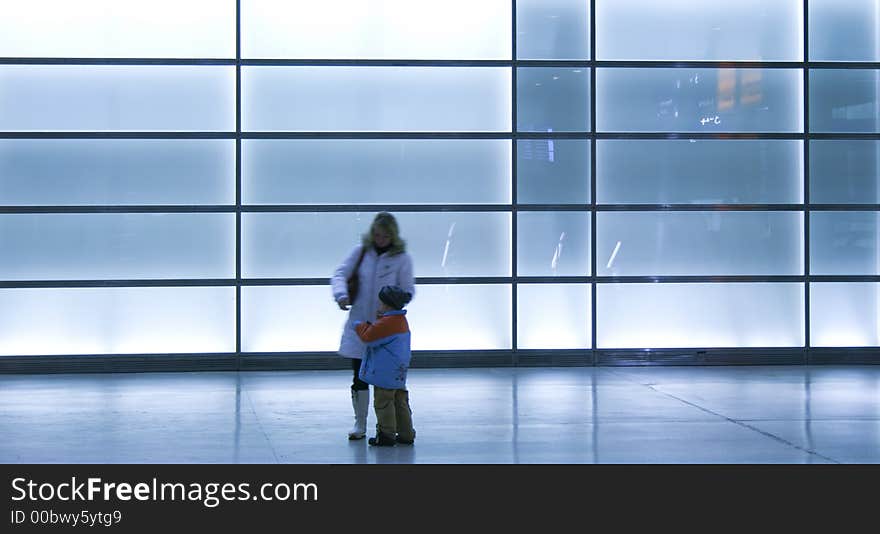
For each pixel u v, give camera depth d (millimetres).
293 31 15336
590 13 15648
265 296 15305
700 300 15828
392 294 9852
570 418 11539
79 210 15078
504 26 15586
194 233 15234
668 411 11953
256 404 12477
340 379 14484
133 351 15156
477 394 13188
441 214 15516
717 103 15836
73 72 15078
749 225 15859
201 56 15227
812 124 15883
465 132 15523
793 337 15914
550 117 15625
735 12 15844
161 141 15180
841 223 15898
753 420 11391
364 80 15422
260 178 15289
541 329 15625
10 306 15008
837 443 10180
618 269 15711
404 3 15477
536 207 15594
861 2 15906
